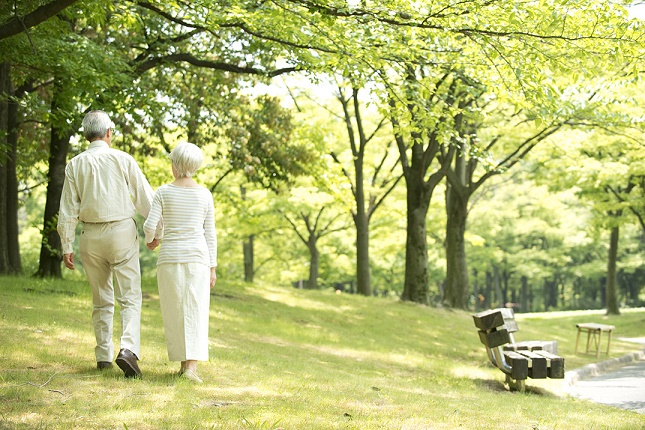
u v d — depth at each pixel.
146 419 4.31
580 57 8.48
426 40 9.89
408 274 21.22
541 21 8.16
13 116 15.79
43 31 11.32
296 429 4.35
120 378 5.46
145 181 5.80
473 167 24.34
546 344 10.30
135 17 10.62
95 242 5.59
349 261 40.81
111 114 13.87
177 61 14.89
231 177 29.69
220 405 4.95
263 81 15.01
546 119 9.91
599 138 21.47
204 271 5.75
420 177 21.03
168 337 5.71
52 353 6.34
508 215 43.00
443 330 16.98
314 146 19.77
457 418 5.47
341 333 14.09
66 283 13.47
